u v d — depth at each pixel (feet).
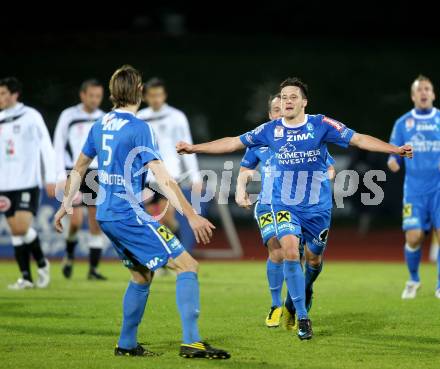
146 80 289.12
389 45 306.76
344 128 82.43
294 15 331.77
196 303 71.67
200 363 69.72
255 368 67.97
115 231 71.10
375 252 210.59
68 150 143.13
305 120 83.41
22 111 126.00
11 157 125.90
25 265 129.39
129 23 330.54
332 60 295.48
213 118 288.10
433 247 192.13
